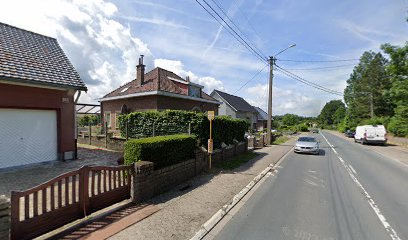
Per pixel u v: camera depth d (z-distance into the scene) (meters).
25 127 9.86
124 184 5.81
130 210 5.38
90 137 16.78
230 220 5.21
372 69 45.28
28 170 9.04
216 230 4.71
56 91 10.73
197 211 5.50
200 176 8.84
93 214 4.95
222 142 12.48
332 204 6.31
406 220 5.32
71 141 11.36
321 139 33.91
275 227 4.88
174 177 7.47
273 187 7.92
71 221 4.57
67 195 4.52
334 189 7.77
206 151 9.86
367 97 46.53
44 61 10.93
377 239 4.43
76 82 11.32
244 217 5.38
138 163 6.02
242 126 15.91
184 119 10.92
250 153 15.73
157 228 4.56
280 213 5.64
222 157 12.16
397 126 27.41
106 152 13.55
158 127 12.20
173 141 7.65
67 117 11.22
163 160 7.11
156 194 6.57
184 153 8.38
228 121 13.36
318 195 7.09
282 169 11.05
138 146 6.36
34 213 3.97
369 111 46.28
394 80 22.00
